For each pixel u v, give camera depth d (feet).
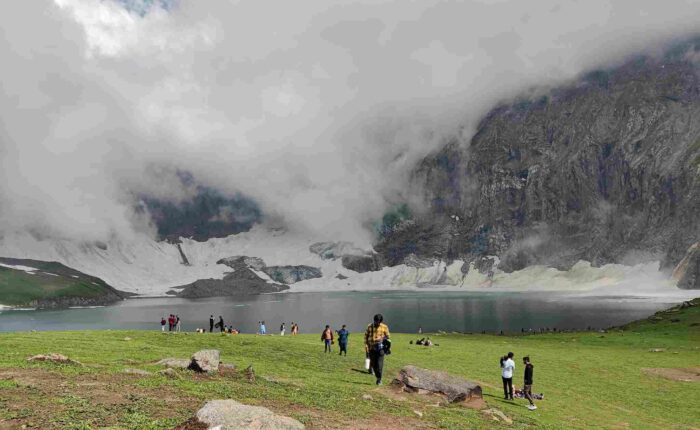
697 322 400.26
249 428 53.67
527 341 359.66
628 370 214.07
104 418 59.82
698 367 222.48
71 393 71.36
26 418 57.72
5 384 74.28
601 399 155.22
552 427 100.12
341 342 184.96
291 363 153.69
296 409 75.97
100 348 147.02
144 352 143.95
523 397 143.95
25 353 119.44
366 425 71.36
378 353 109.70
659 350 285.84
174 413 65.26
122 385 79.92
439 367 187.83
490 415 95.76
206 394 78.79
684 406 152.66
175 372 95.40
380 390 104.83
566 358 246.47
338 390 98.99
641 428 121.49
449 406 98.32
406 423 76.18
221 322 303.27
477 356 233.14
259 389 88.94
